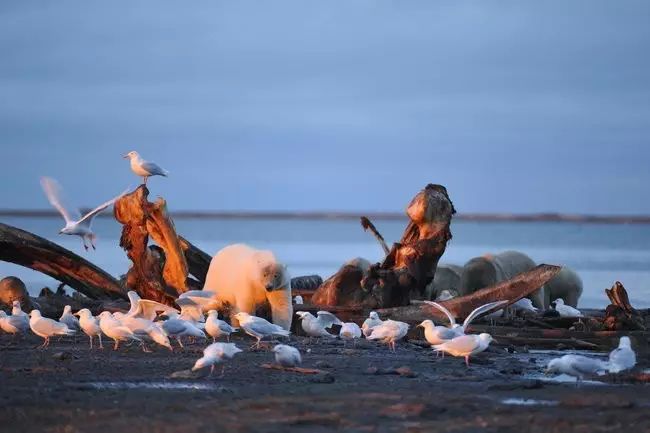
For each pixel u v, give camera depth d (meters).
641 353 74.12
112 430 44.56
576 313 93.81
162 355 67.88
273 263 81.75
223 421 46.31
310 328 78.38
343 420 46.62
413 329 81.00
